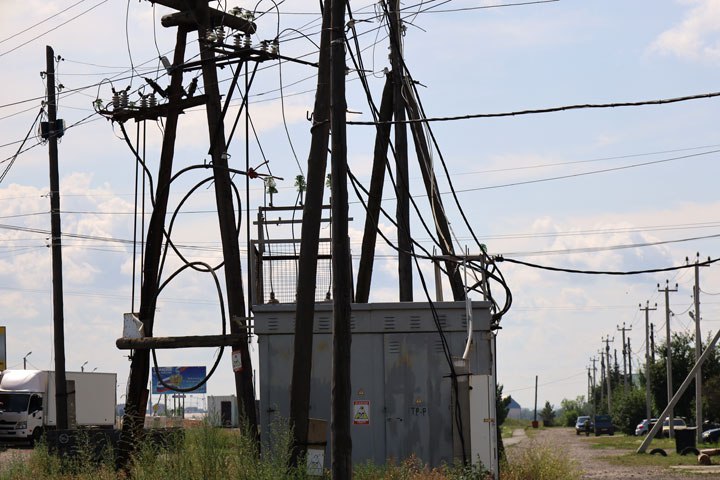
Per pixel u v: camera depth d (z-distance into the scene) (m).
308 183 18.48
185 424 21.45
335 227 16.52
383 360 21.27
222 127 22.64
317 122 18.56
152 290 22.62
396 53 25.05
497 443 21.48
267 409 20.97
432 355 21.23
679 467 38.06
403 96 25.12
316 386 21.16
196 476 17.25
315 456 18.45
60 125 37.28
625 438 81.88
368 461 20.11
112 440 22.95
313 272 18.34
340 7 16.94
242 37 22.08
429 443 20.91
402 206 24.61
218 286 22.00
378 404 21.12
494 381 21.36
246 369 21.61
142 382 22.22
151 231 22.75
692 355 93.31
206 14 22.75
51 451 22.64
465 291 21.39
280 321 21.23
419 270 21.62
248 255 22.28
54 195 37.22
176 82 22.84
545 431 127.31
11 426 47.59
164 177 22.88
